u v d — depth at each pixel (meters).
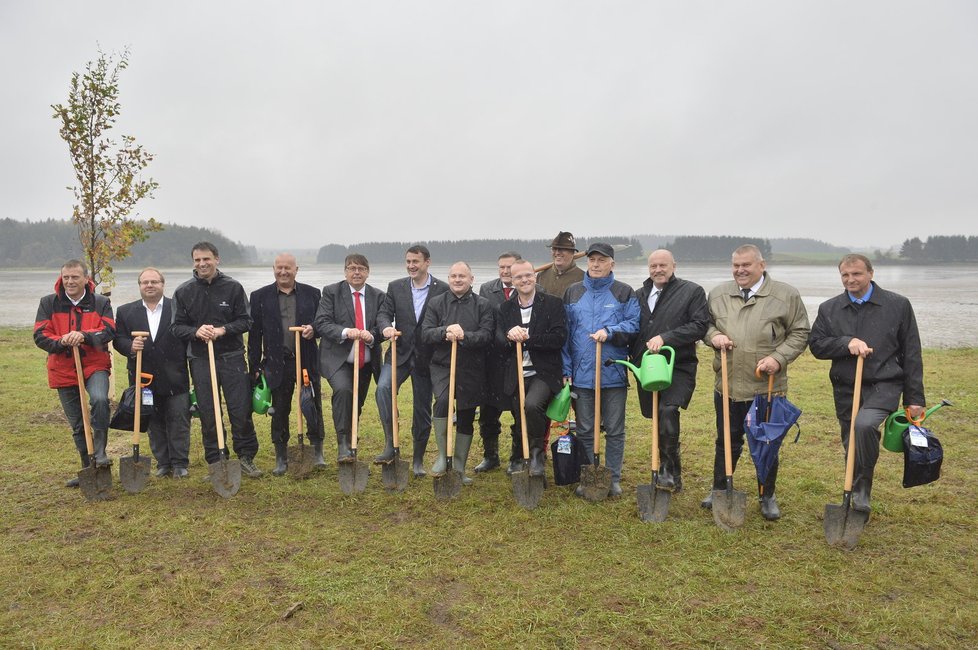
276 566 4.35
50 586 4.09
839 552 4.53
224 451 5.70
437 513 5.28
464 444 6.02
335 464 6.65
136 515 5.23
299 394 6.07
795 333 5.04
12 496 5.68
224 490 5.59
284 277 6.16
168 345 6.07
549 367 5.61
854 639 3.49
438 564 4.38
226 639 3.52
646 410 5.73
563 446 5.62
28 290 46.59
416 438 6.23
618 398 5.67
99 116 9.11
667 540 4.72
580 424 5.86
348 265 6.27
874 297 4.79
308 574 4.22
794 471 6.35
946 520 5.06
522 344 5.68
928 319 25.58
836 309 4.91
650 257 5.48
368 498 5.61
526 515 5.21
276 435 6.32
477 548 4.61
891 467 6.39
